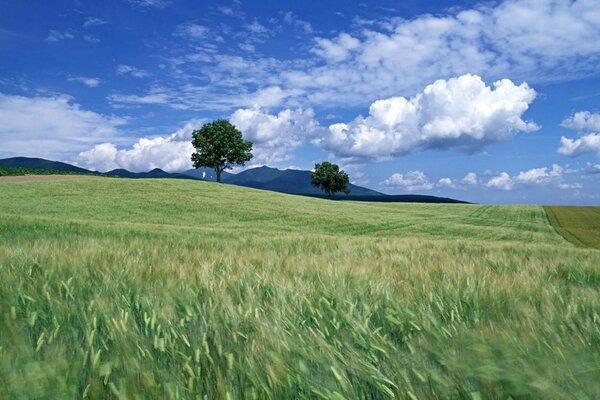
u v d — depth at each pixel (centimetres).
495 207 8594
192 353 222
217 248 784
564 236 4581
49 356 197
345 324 266
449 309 293
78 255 484
